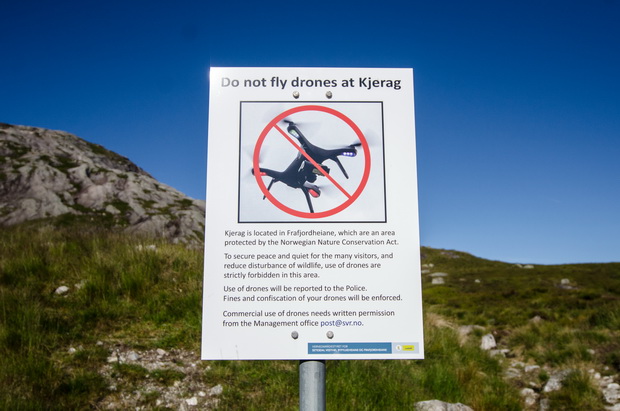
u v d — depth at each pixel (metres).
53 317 5.49
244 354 2.45
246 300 2.50
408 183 2.62
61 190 35.75
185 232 29.64
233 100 2.66
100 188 36.88
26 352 4.66
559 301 18.55
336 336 2.48
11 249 7.66
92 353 4.89
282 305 2.50
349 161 2.63
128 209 34.22
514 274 39.16
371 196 2.61
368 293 2.52
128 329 5.69
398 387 5.57
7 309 5.43
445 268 48.25
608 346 8.97
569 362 8.34
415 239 2.57
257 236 2.55
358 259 2.55
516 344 10.48
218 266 2.52
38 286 6.37
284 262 2.53
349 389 5.15
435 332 8.90
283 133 2.64
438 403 5.28
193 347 5.49
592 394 6.74
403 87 2.72
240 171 2.60
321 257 2.54
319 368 2.50
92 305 5.97
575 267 42.78
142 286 6.64
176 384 4.68
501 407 6.09
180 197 40.25
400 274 2.54
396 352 2.48
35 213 31.47
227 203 2.57
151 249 7.77
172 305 6.31
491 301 21.72
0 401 3.80
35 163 38.81
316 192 2.60
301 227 2.56
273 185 2.59
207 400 4.52
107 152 57.34
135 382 4.57
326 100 2.68
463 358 7.93
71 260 7.34
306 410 2.46
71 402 4.07
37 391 4.10
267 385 5.01
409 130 2.68
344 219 2.58
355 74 2.72
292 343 2.47
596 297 19.11
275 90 2.68
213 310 2.48
